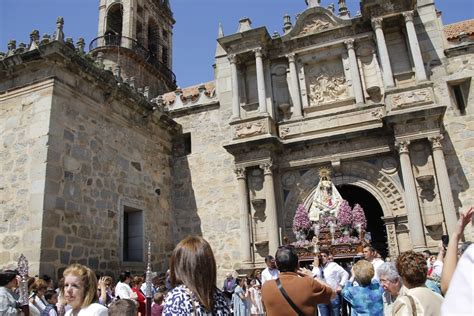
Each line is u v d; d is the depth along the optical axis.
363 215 14.21
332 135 17.12
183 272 2.88
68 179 13.08
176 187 19.70
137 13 31.45
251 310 10.86
